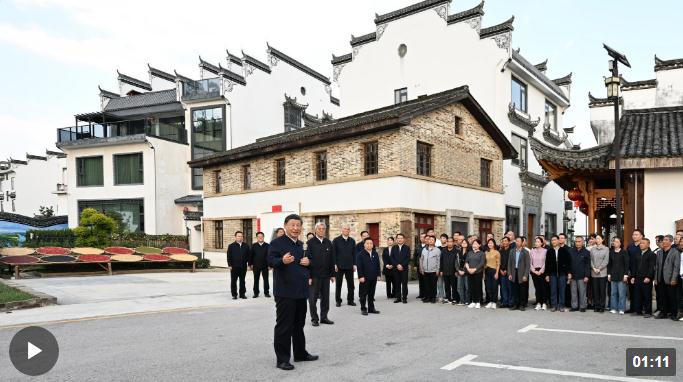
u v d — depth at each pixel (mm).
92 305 11391
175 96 34812
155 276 19297
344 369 6125
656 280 10039
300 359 6551
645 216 12367
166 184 32188
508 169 26625
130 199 32062
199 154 33125
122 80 38531
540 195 30656
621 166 12258
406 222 17031
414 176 17578
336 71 32875
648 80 18000
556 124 33375
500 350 7105
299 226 6520
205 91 32938
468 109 21312
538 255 11312
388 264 13102
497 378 5719
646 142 12727
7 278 17719
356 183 18328
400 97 29625
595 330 8648
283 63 37969
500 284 11922
